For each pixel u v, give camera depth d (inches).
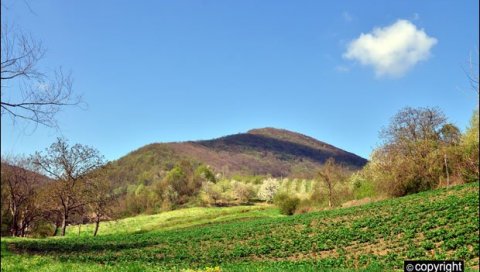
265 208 4714.6
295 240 1594.5
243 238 1812.3
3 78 705.6
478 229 1283.2
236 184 6594.5
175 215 4512.8
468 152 2696.9
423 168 2864.2
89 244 1740.9
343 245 1389.0
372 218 1865.2
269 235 1825.8
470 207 1657.2
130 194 6565.0
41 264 921.5
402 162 2942.9
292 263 1105.4
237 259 1272.1
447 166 2770.7
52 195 2541.8
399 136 3211.1
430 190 2559.1
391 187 2918.3
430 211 1740.9
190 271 751.1
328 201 3533.5
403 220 1667.1
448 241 1182.3
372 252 1229.1
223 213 4242.1
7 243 1582.2
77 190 2593.5
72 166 2598.4
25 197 2733.8
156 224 3612.2
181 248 1604.3
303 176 7327.8
